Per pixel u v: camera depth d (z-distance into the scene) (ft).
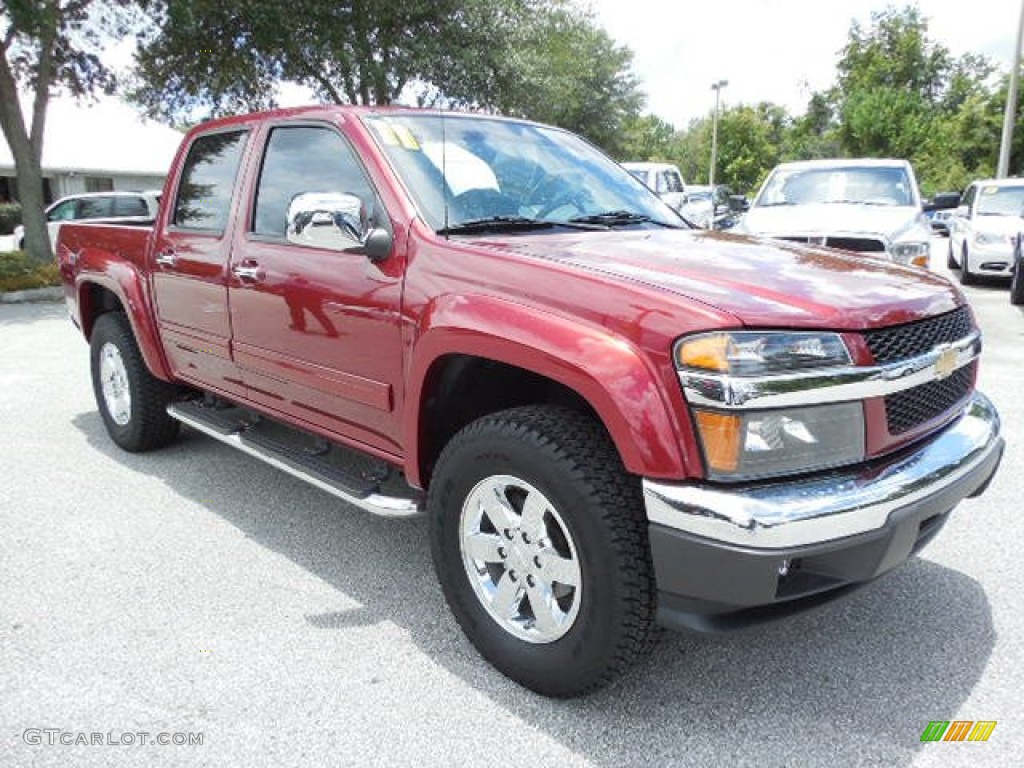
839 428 7.57
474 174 10.96
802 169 31.86
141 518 13.26
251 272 11.84
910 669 9.15
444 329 8.79
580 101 113.60
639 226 11.62
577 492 7.72
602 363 7.49
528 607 8.77
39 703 8.48
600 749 7.86
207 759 7.68
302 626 10.03
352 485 10.60
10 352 27.02
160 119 64.90
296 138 11.85
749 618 7.64
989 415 9.52
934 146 124.57
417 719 8.29
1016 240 36.63
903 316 8.09
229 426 13.39
